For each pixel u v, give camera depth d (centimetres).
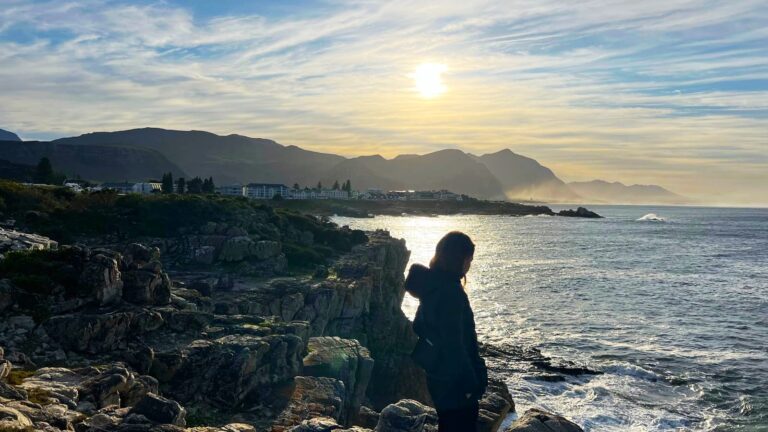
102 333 1520
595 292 6359
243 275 3616
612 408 2825
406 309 5722
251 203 5625
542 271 8281
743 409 2823
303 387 1595
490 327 4638
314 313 3034
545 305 5581
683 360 3672
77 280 1666
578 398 2964
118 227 3978
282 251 4241
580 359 3706
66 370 1248
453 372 499
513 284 6962
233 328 1895
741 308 5412
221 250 3900
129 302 1778
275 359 1658
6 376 1126
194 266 3734
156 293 1892
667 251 11638
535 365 3522
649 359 3697
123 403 1192
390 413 914
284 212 5922
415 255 10156
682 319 4931
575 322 4825
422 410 955
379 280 3959
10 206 3834
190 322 1802
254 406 1470
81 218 3944
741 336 4312
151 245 3809
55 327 1483
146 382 1311
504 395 2720
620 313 5194
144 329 1645
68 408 1013
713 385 3177
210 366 1509
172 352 1546
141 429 879
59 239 3519
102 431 889
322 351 1966
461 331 505
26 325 1479
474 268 8644
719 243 13888
